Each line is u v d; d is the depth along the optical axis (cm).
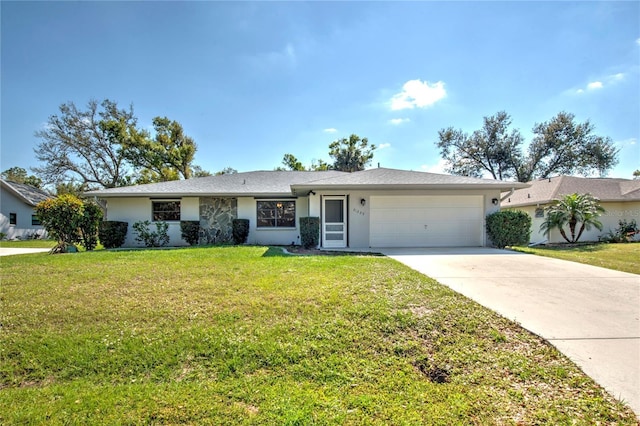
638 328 362
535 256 897
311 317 392
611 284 555
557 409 230
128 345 329
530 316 396
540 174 2741
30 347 325
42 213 1123
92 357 309
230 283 537
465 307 423
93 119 2683
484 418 222
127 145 2666
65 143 2609
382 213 1165
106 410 232
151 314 405
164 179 2823
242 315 401
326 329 359
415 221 1169
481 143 2811
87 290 502
